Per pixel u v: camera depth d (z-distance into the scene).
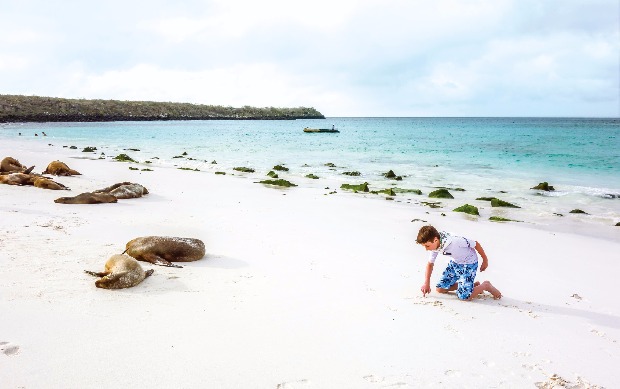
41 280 5.48
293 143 42.81
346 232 9.35
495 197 15.64
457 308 5.43
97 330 4.30
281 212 11.20
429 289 5.73
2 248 6.59
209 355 3.95
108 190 11.86
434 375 3.86
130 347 4.01
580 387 3.79
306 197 13.91
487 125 115.31
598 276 7.11
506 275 6.96
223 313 4.89
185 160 25.88
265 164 25.03
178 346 4.08
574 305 5.74
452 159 28.62
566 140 49.03
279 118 168.50
